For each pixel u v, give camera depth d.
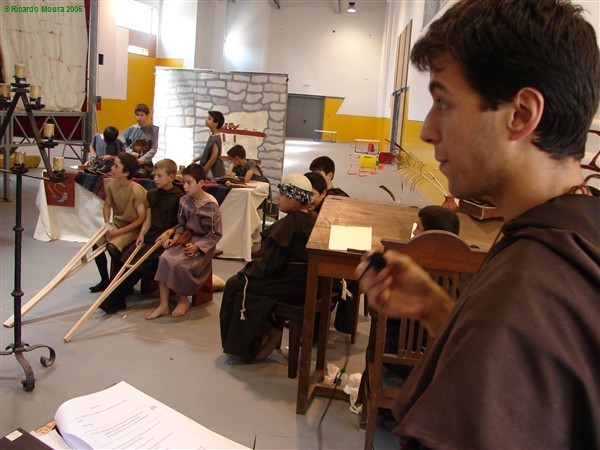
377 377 2.11
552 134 0.53
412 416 0.47
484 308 0.47
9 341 2.99
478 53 0.53
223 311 2.94
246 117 6.77
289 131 21.59
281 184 2.90
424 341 2.23
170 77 6.91
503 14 0.53
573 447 0.45
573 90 0.52
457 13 0.57
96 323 3.32
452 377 0.46
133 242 3.73
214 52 17.84
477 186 0.57
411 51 0.65
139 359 2.92
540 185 0.55
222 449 0.94
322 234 2.53
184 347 3.10
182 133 6.98
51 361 2.76
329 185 4.18
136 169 3.66
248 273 2.91
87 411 0.99
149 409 1.02
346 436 2.36
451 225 2.36
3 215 5.68
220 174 5.57
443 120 0.57
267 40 20.17
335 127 21.50
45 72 6.71
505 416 0.44
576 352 0.45
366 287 0.77
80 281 3.99
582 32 0.53
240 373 2.85
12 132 6.39
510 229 0.54
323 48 20.91
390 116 16.47
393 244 1.93
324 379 2.81
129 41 15.62
